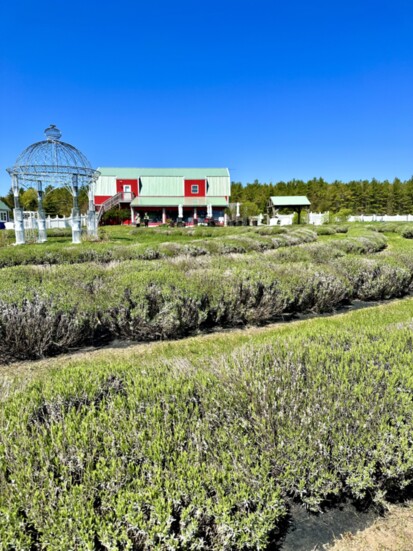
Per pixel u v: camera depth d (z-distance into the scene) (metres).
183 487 1.37
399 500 1.85
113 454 1.47
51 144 15.25
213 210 38.84
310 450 1.64
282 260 7.77
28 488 1.29
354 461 1.68
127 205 38.59
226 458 1.55
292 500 1.76
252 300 4.99
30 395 1.90
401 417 1.78
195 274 5.05
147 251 10.04
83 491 1.32
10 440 1.48
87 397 1.91
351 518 1.74
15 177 15.03
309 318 5.62
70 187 15.95
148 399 1.89
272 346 2.62
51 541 1.20
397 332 2.88
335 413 1.83
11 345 3.75
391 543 1.63
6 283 4.23
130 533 1.28
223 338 4.47
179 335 4.58
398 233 23.55
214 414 1.79
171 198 38.41
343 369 2.15
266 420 1.77
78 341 4.18
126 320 4.27
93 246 10.88
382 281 6.78
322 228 24.08
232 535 1.38
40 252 9.38
